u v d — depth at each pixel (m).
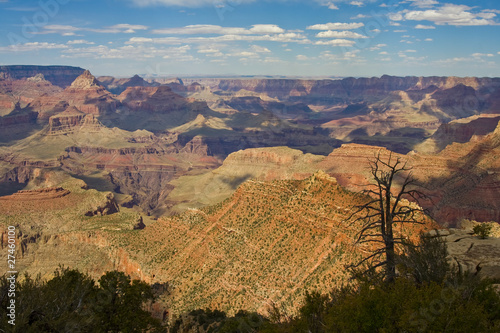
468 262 26.16
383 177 27.72
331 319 24.66
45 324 30.45
